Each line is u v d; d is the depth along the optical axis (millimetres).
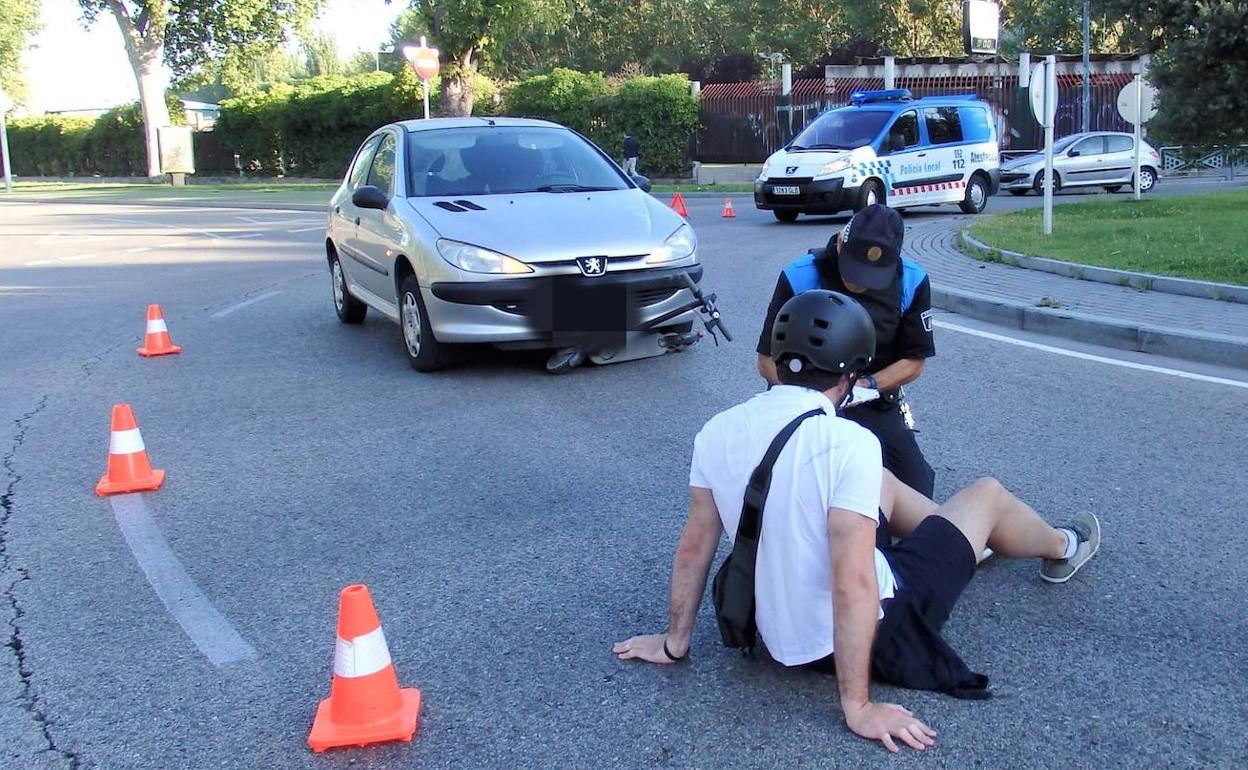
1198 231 12898
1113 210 16641
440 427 6719
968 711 3311
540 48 62719
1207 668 3541
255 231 20969
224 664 3801
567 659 3736
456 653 3803
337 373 8328
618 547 4742
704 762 3090
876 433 4094
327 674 3717
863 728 3135
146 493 5652
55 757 3236
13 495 5672
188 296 12641
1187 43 16312
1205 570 4266
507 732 3289
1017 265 11734
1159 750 3090
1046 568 4160
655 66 59906
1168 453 5699
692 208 23188
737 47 56531
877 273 3732
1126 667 3557
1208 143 17578
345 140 41375
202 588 4441
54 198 35156
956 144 19516
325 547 4840
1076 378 7348
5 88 60250
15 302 12492
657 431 6492
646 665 3672
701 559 3469
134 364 8891
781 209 18297
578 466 5875
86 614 4223
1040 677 3504
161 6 42250
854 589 3041
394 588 4375
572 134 9383
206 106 55281
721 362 8281
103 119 49812
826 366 3154
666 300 7879
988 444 5969
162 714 3473
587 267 7562
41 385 8234
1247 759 3039
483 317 7508
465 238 7582
